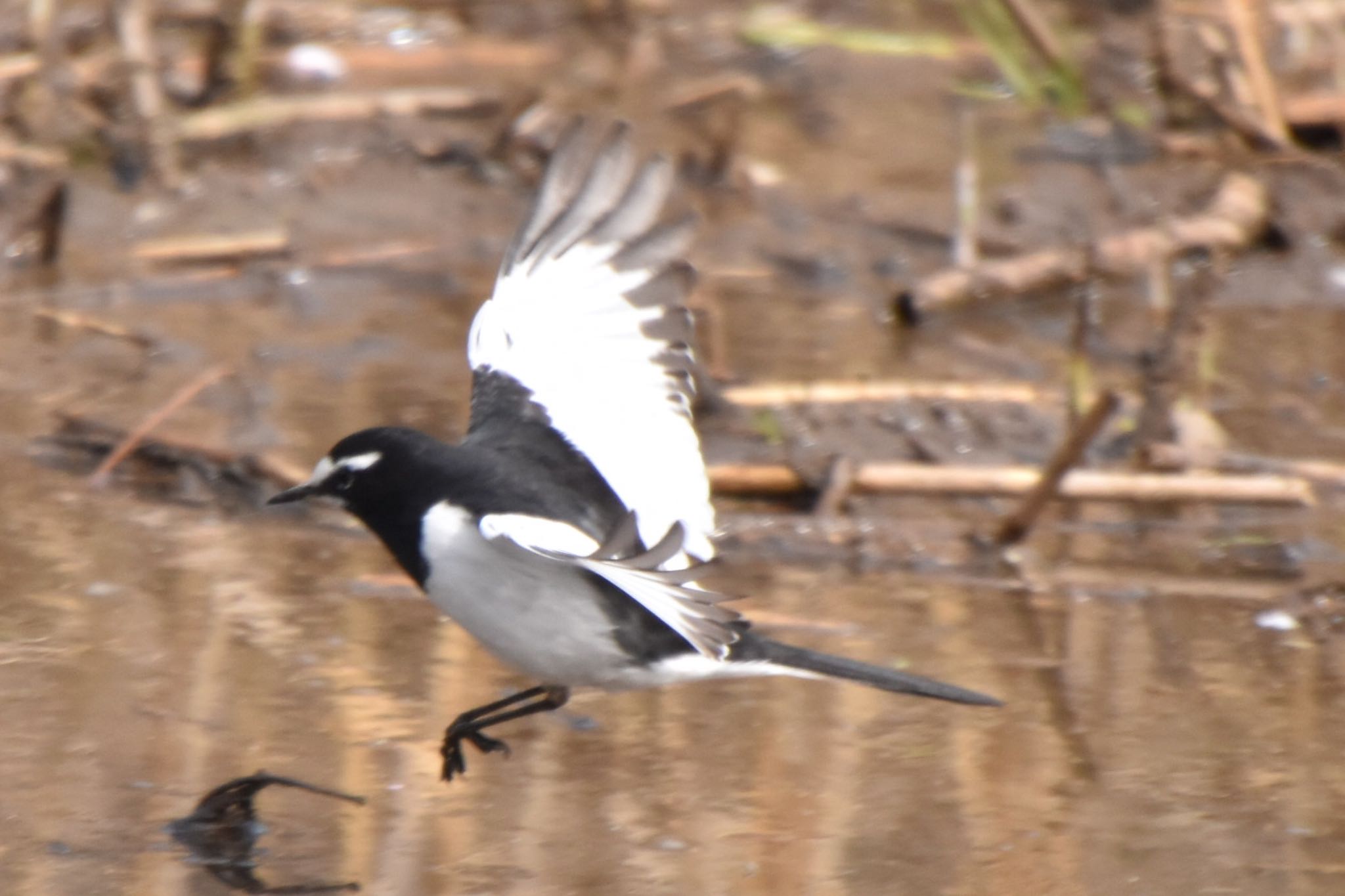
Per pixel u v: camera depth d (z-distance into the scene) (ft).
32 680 30.76
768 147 61.62
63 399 43.80
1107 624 35.42
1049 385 47.19
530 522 23.80
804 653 27.55
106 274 51.70
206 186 55.52
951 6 75.46
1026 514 38.29
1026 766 29.60
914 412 44.11
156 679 31.17
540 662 26.23
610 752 29.84
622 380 28.43
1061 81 63.93
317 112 58.65
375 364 47.21
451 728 27.76
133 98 55.93
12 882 24.79
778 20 71.20
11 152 55.26
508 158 58.34
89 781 27.61
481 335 28.86
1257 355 49.65
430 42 67.36
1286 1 68.13
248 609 34.32
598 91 64.03
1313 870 26.40
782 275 53.93
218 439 41.78
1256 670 33.53
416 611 34.83
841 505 39.93
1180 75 61.93
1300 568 38.14
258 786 26.58
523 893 25.08
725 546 38.19
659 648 26.21
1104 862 26.48
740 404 44.06
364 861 25.86
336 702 30.86
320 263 52.70
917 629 34.88
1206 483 40.42
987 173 59.72
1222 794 28.73
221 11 60.03
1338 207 56.80
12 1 62.49
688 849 26.53
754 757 29.73
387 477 26.58
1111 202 57.72
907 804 28.14
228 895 24.82
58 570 35.37
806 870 25.98
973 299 51.57
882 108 65.31
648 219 28.89
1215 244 55.21
